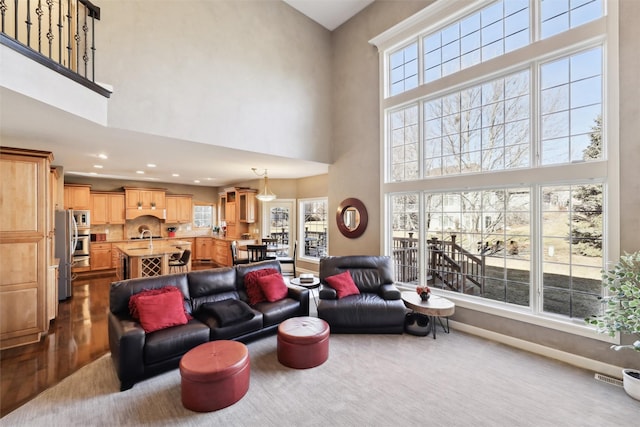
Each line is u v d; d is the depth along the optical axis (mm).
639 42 2568
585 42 2883
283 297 3855
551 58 3145
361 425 2066
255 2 4566
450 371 2783
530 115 3275
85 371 2777
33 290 3434
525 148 3354
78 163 5371
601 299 2600
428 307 3410
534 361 2982
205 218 9773
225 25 4195
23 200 3396
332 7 5102
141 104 3393
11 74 2016
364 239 5133
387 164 4785
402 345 3348
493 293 3645
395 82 4734
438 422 2098
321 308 3652
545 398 2371
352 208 5348
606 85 2783
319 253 7156
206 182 8742
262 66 4625
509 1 3449
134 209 8023
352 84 5320
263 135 4609
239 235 7973
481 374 2730
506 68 3420
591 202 2939
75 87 2646
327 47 5695
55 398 2363
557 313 3127
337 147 5594
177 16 3727
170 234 8844
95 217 7504
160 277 3295
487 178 3590
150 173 6797
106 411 2209
